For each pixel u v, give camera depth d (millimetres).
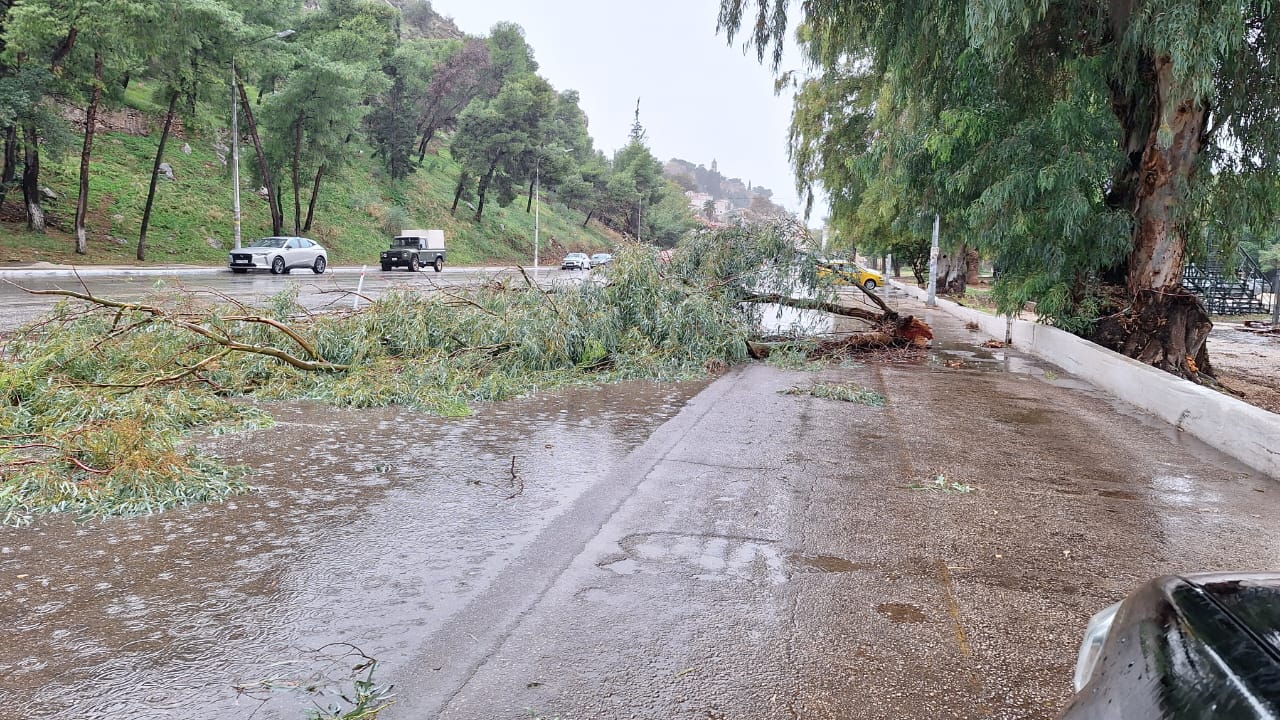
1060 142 11930
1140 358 12195
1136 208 12453
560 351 10211
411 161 72062
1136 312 12336
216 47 35875
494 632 3236
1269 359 16250
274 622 3283
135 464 4902
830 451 6613
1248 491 5668
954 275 35875
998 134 12609
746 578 3873
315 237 51344
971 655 3158
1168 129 11195
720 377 10773
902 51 12609
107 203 41531
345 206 58844
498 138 71375
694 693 2818
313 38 49000
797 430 7414
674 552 4195
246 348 8234
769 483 5566
